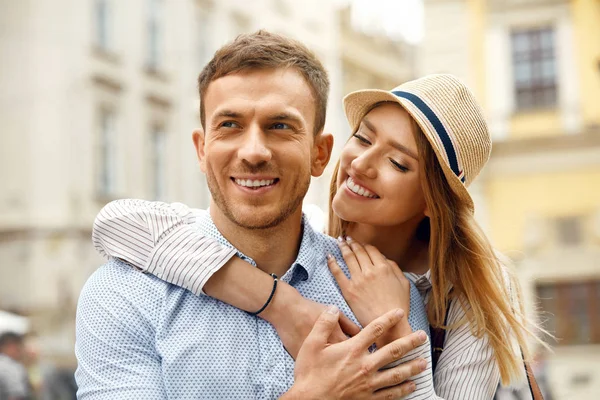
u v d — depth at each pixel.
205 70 2.42
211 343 2.31
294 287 2.48
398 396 2.36
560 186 18.64
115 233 2.43
